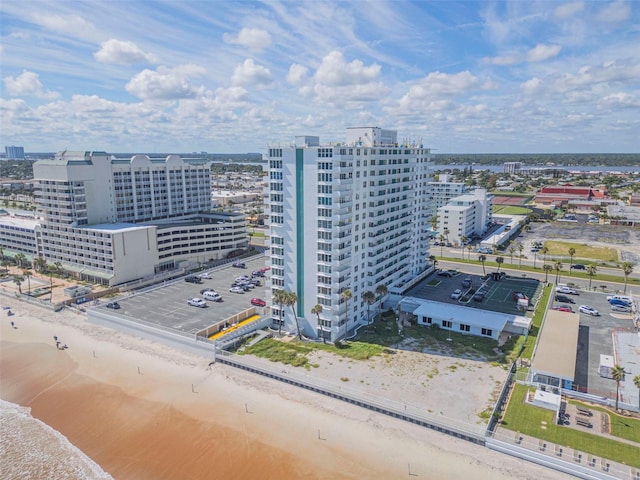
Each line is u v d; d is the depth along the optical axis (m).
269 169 102.69
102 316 113.19
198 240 173.25
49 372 92.12
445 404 74.25
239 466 64.06
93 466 65.56
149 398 81.62
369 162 107.69
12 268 166.00
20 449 69.50
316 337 103.00
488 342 99.19
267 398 79.88
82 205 154.38
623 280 147.88
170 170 188.62
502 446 64.12
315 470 62.59
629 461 59.81
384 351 94.69
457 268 165.00
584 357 92.62
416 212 142.38
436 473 61.06
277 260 105.88
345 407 76.31
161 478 62.75
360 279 110.44
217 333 103.88
